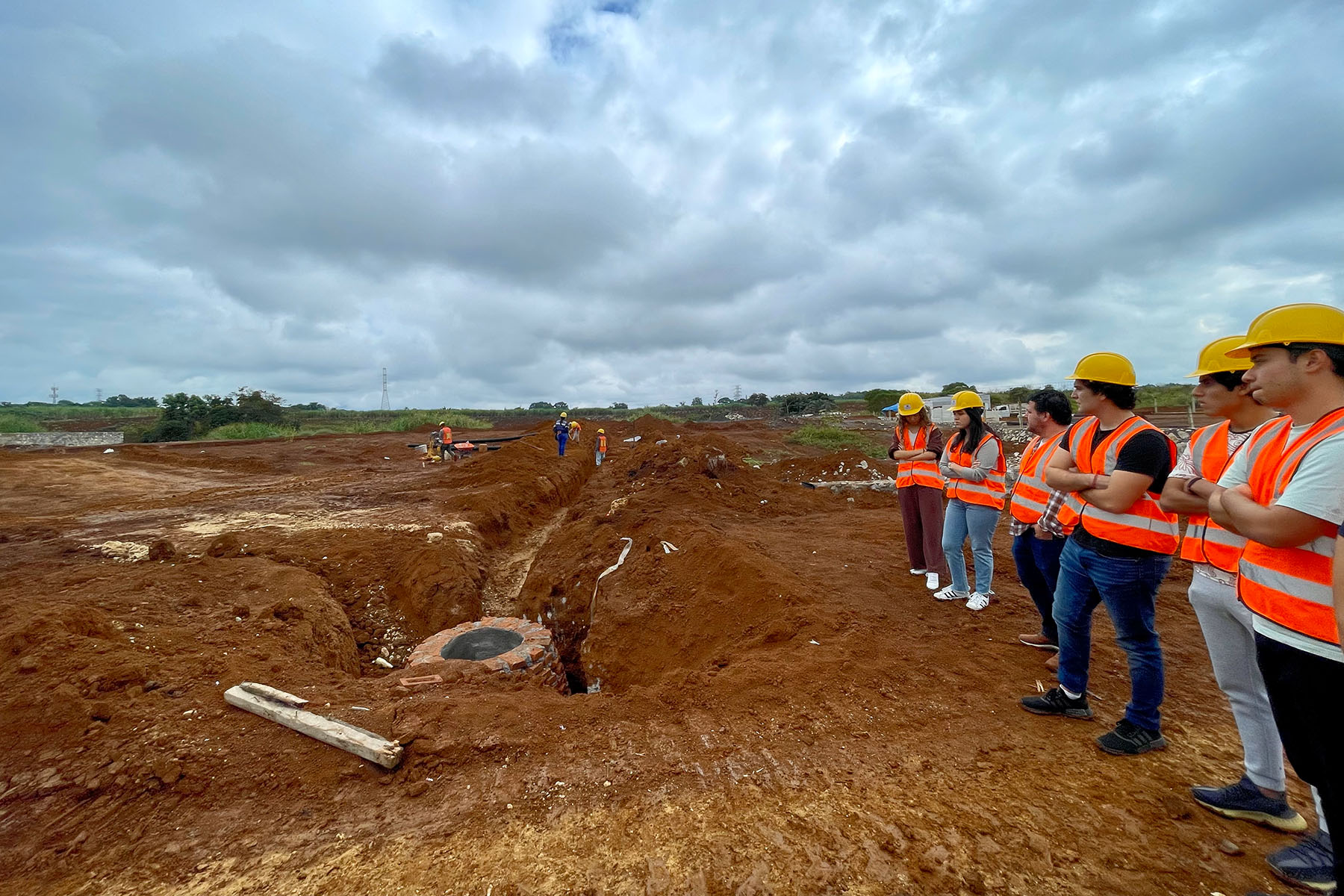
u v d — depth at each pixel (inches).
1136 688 126.8
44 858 108.2
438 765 130.8
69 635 177.0
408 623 301.9
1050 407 171.3
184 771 129.0
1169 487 110.7
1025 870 95.2
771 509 446.0
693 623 241.9
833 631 198.7
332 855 105.6
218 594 247.1
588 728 147.2
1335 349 77.7
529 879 97.0
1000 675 169.3
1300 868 89.7
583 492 706.2
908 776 122.3
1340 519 74.5
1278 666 83.4
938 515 249.6
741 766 127.8
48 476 594.9
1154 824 105.4
